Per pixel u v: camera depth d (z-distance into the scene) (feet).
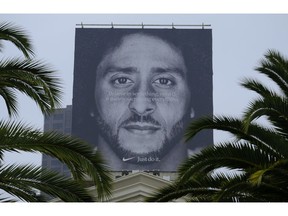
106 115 321.11
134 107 322.34
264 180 60.75
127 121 320.09
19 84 55.26
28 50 56.08
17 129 47.96
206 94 326.85
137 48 333.42
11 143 47.42
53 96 53.83
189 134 61.87
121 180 129.49
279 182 59.88
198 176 63.98
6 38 56.03
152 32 335.06
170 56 332.80
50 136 48.47
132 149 313.53
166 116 321.73
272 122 62.90
